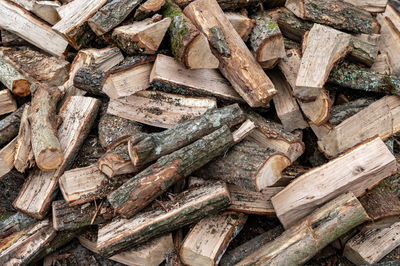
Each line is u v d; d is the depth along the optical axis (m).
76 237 2.06
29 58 2.23
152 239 1.96
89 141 2.11
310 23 2.17
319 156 2.13
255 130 2.07
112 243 1.91
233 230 1.99
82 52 2.12
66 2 2.27
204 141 1.95
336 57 2.04
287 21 2.19
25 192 2.04
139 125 2.07
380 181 1.97
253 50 2.08
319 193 1.93
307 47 2.04
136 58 2.06
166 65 2.04
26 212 2.02
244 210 2.02
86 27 2.11
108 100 2.16
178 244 1.99
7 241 1.99
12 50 2.27
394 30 2.29
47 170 2.01
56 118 2.09
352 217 1.89
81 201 1.99
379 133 2.09
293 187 1.96
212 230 1.97
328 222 1.89
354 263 1.99
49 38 2.23
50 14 2.23
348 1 2.32
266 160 1.94
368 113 2.09
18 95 2.20
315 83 1.98
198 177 2.02
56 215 1.97
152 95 2.08
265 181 1.95
